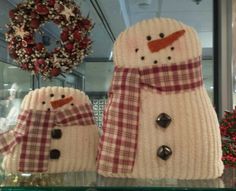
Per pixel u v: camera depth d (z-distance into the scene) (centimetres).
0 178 51
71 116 55
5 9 153
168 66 48
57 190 46
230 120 104
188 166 47
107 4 200
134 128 47
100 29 211
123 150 47
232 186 45
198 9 206
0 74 166
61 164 53
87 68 192
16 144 53
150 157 47
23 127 54
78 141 55
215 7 194
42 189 46
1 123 126
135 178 47
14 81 157
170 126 47
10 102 155
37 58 76
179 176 47
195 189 44
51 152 53
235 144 89
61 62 77
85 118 56
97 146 56
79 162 54
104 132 49
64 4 80
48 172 53
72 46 77
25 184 48
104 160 48
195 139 47
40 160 52
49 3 79
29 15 79
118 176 48
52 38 82
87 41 79
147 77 48
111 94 50
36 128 53
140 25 50
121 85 49
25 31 78
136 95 48
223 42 188
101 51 208
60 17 79
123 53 49
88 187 46
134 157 47
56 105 55
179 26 49
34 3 79
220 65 187
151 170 47
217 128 50
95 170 53
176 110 48
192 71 49
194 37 49
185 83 48
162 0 200
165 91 48
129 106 48
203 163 47
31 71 79
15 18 80
